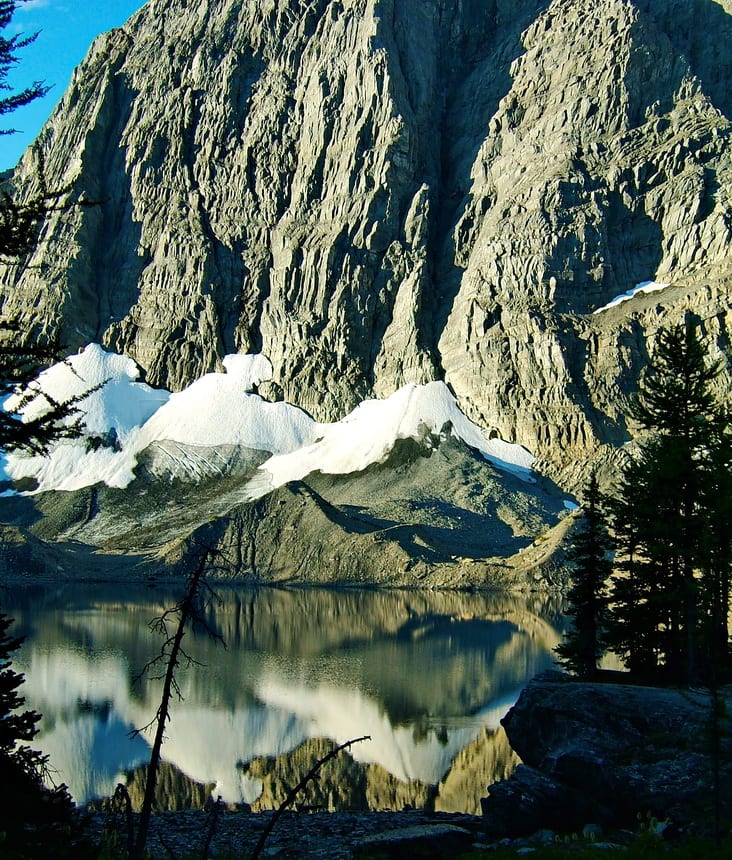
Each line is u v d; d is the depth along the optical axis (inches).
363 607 5374.0
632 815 1386.6
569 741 1544.0
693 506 2037.4
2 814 1028.5
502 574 6284.5
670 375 2155.5
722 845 1139.3
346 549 6820.9
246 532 7244.1
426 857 1385.3
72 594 5920.3
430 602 5649.6
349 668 3371.1
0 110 970.7
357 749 2310.5
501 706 2768.2
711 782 1332.4
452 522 7135.8
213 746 2331.4
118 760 2193.7
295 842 1518.2
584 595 2267.5
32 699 2805.1
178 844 1491.1
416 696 2906.0
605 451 7682.1
